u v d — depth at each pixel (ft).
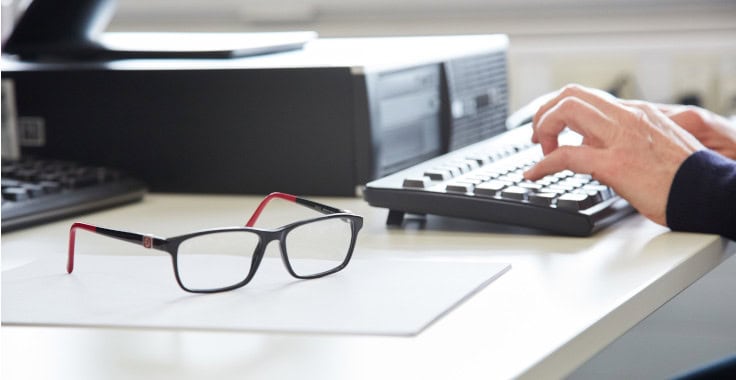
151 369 1.73
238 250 2.32
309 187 3.63
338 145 3.58
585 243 2.79
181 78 3.68
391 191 3.04
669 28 6.20
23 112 3.86
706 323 5.57
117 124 3.77
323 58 3.82
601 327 2.02
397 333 1.91
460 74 4.29
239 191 3.69
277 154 3.64
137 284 2.33
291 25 6.92
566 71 6.36
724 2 6.14
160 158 3.74
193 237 2.28
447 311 2.08
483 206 2.94
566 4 6.44
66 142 3.83
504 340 1.87
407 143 3.88
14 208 3.04
